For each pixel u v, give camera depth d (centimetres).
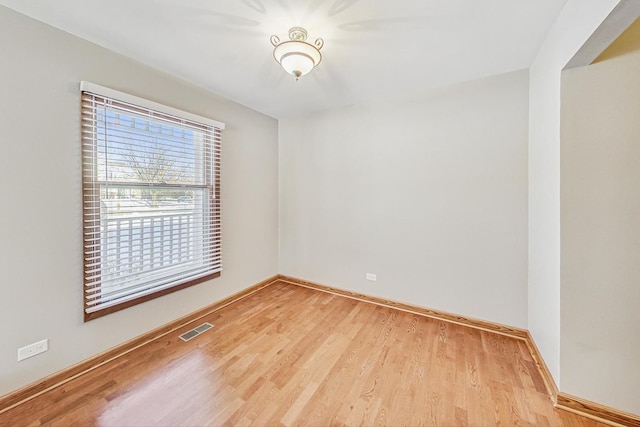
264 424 147
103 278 197
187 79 245
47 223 170
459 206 254
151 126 223
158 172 230
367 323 258
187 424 146
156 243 230
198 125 261
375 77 240
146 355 206
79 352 186
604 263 148
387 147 290
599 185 148
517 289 232
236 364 196
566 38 148
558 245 160
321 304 302
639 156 141
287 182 367
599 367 150
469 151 248
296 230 363
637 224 142
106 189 198
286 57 177
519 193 229
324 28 172
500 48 194
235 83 254
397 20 163
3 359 155
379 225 300
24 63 159
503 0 146
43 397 163
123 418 149
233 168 304
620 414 146
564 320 157
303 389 172
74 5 152
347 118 315
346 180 320
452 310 262
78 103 182
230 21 166
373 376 184
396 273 291
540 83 194
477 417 152
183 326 250
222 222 292
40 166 167
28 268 163
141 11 157
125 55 204
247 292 327
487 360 202
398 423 148
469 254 252
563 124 154
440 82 251
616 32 120
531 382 179
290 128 361
